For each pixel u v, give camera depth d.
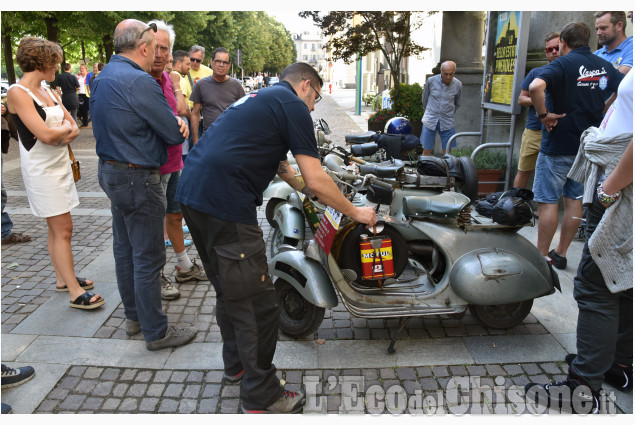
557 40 5.29
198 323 3.60
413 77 19.17
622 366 2.74
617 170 2.21
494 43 6.61
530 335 3.37
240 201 2.38
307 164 2.38
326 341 3.34
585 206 2.53
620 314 2.68
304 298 3.27
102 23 15.73
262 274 2.47
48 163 3.54
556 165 4.28
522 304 3.38
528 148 5.51
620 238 2.29
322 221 3.13
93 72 17.17
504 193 3.35
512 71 6.05
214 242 2.42
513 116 6.03
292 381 2.92
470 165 4.23
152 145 2.98
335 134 13.45
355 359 3.12
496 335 3.38
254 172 2.39
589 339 2.49
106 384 2.89
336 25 12.02
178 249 4.24
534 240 5.14
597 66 4.14
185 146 5.78
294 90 2.54
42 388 2.84
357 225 3.20
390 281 3.30
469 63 9.91
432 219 3.30
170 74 4.47
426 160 4.05
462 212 3.28
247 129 2.36
